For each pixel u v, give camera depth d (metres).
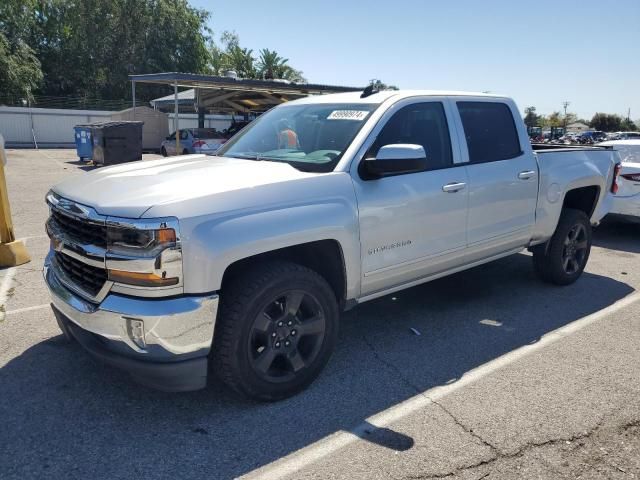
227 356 3.19
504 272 6.46
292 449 3.00
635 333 4.68
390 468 2.85
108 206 3.00
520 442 3.08
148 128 33.00
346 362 4.08
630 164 8.15
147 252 2.88
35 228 8.59
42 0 44.94
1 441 3.03
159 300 2.93
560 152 5.59
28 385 3.64
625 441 3.11
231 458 2.92
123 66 46.44
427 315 5.07
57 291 3.42
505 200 4.87
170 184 3.25
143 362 3.00
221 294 3.26
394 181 3.95
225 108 30.67
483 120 4.85
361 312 5.13
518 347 4.38
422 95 4.40
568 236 5.81
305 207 3.39
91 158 22.73
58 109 35.56
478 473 2.81
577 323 4.89
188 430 3.16
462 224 4.49
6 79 35.25
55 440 3.04
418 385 3.74
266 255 3.48
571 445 3.06
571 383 3.78
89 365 3.93
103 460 2.88
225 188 3.18
